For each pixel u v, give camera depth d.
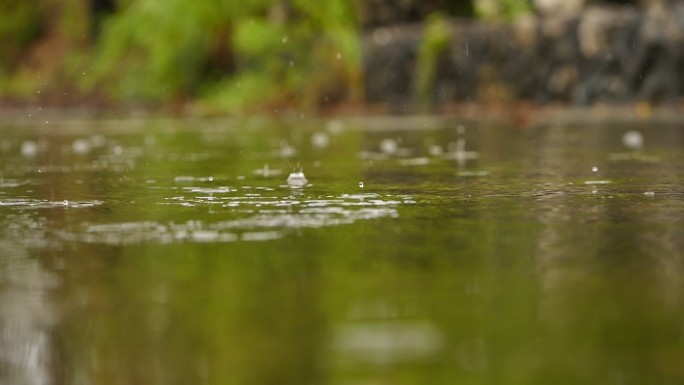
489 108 26.11
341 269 4.77
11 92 37.66
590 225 6.20
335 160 12.55
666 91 24.61
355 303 3.99
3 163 12.82
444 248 5.38
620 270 4.66
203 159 13.12
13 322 3.72
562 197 7.82
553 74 25.95
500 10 28.72
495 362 3.11
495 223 6.36
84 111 31.72
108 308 3.94
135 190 8.89
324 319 3.70
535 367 3.05
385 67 28.41
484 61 26.83
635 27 24.97
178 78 33.75
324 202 7.64
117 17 37.47
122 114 29.69
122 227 6.32
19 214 7.12
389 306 3.93
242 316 3.77
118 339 3.46
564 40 25.83
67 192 8.80
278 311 3.85
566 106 25.56
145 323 3.68
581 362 3.10
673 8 25.05
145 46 35.53
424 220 6.53
